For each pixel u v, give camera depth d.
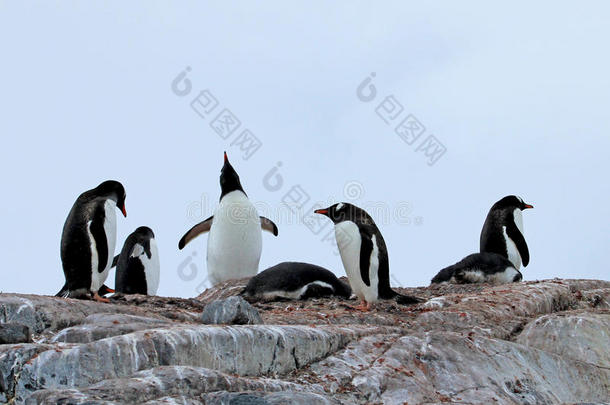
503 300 17.20
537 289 18.48
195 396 9.43
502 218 26.50
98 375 9.85
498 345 13.41
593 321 14.93
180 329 10.83
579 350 14.38
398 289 22.09
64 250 17.19
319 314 15.50
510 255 26.22
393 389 11.37
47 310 12.89
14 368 9.83
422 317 15.71
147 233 22.59
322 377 11.41
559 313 15.73
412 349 12.64
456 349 12.88
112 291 21.55
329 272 19.78
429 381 12.02
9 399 9.66
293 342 11.66
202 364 10.57
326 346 12.18
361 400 10.99
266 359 11.27
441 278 23.09
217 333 10.88
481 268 22.36
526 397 12.27
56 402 8.65
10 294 13.45
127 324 11.81
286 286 18.83
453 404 10.90
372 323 15.27
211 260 25.92
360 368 11.85
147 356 10.19
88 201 17.69
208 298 22.11
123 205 18.70
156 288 22.45
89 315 12.64
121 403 8.84
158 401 8.98
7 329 11.13
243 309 13.09
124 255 22.00
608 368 14.05
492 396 11.79
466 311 16.00
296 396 9.38
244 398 9.27
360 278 17.05
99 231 17.25
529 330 14.98
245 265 25.66
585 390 13.49
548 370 13.45
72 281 17.09
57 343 10.91
